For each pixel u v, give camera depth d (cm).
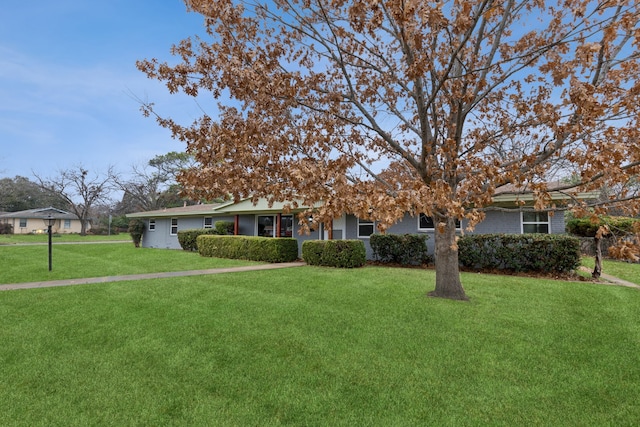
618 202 389
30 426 269
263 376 349
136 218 2433
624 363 375
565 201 477
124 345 425
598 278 869
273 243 1225
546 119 451
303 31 500
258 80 400
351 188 372
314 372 356
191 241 1788
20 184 4597
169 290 721
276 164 407
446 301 614
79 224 4659
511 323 496
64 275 928
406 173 709
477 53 536
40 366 370
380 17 344
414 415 283
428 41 523
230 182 384
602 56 420
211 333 462
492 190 367
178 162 4300
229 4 416
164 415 284
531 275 912
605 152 317
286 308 577
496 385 329
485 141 607
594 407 295
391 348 412
